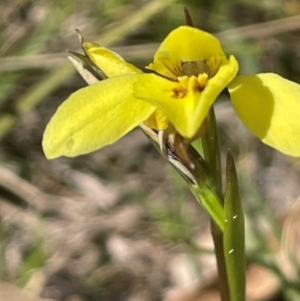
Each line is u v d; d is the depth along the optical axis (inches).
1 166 11.3
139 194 11.0
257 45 11.5
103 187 11.3
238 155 11.6
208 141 6.4
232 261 6.5
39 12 12.3
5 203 11.1
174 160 6.4
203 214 10.5
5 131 11.3
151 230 10.5
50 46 12.2
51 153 6.3
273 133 6.2
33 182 11.6
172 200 10.8
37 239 10.5
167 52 6.6
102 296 10.0
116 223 10.7
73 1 12.4
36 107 12.5
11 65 10.8
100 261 10.4
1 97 11.0
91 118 6.4
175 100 6.3
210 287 9.1
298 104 6.3
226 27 11.8
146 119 6.4
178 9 11.8
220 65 6.5
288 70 12.1
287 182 11.2
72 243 10.5
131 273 10.2
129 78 6.5
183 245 10.2
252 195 9.4
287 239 9.1
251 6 12.6
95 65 6.6
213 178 6.4
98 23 12.2
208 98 6.2
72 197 11.3
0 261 10.2
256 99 6.3
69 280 10.1
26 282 9.8
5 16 12.5
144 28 12.1
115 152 12.0
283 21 10.7
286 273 8.9
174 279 9.9
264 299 8.9
